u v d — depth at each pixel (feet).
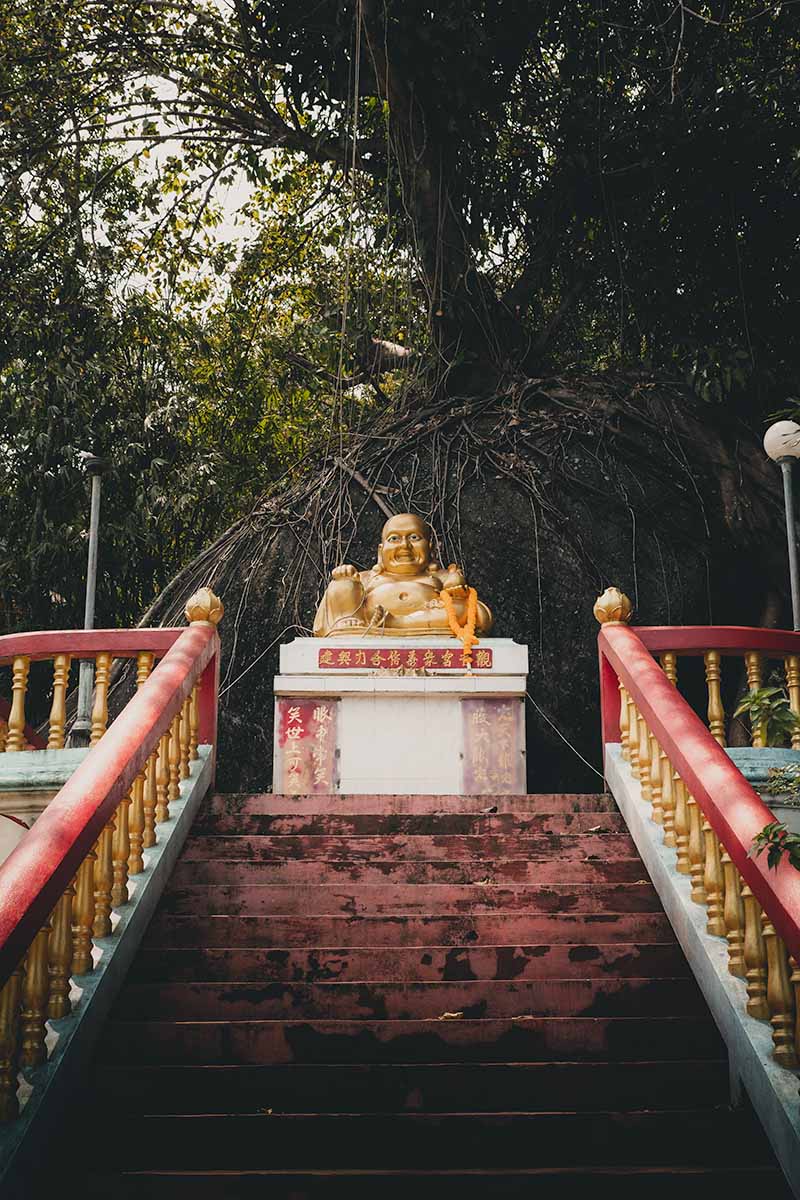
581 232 50.29
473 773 27.91
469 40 43.62
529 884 18.66
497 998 15.78
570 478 43.78
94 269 57.62
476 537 42.78
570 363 54.75
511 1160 12.96
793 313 49.42
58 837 13.96
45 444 54.60
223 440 64.49
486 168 49.47
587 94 48.93
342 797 22.57
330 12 45.27
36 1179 12.28
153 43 54.90
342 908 18.30
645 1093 14.05
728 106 46.60
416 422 47.83
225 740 42.11
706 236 49.34
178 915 17.70
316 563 44.09
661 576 42.29
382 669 28.35
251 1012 15.64
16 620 57.72
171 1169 12.84
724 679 42.78
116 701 44.09
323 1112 13.80
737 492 44.11
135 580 60.49
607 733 23.90
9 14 53.67
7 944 11.94
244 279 62.39
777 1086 12.69
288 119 56.65
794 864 12.94
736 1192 12.17
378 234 48.26
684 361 47.29
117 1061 14.65
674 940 17.46
